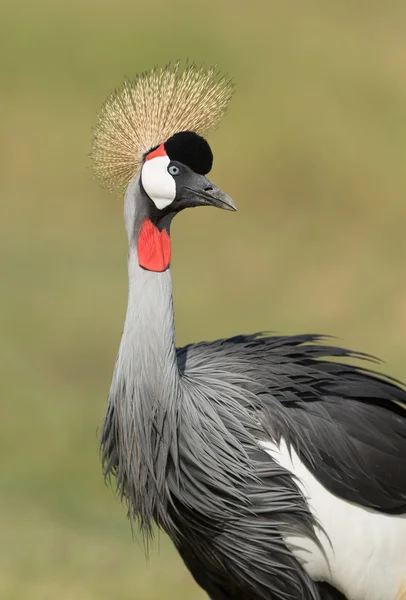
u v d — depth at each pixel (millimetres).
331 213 21672
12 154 22578
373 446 5812
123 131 5891
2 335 15156
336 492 5691
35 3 27625
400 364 15383
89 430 12539
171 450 5574
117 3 28000
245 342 6344
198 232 20609
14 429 12406
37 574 7930
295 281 18797
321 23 28781
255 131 23703
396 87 26016
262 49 26812
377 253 20234
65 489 11180
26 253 18828
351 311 17734
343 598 5836
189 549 6027
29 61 25703
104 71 25516
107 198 21500
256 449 5648
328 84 25719
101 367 14617
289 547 5656
